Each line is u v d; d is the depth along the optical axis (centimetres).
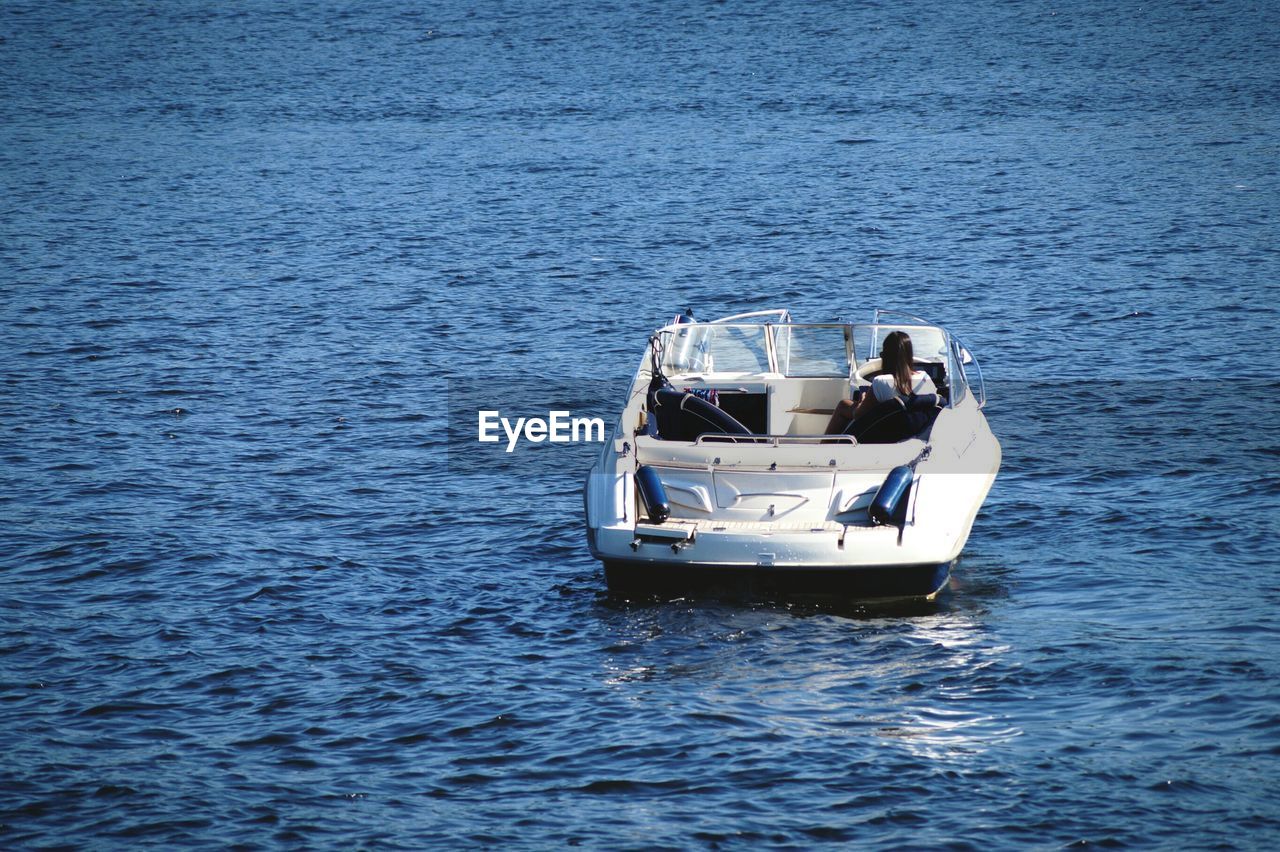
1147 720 3056
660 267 8919
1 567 4134
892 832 2641
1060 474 4972
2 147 14625
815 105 16725
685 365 4697
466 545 4362
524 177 12519
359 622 3728
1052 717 3092
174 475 5097
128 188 12281
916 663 3391
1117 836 2605
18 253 9556
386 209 11138
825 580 3669
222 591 3947
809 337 4656
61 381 6444
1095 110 15675
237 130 15838
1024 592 3869
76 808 2767
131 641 3597
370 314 7825
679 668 3394
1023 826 2645
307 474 5131
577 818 2717
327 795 2820
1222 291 7875
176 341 7231
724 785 2828
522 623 3706
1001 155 13075
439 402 6147
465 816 2734
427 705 3222
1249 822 2636
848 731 3050
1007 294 8000
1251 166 11994
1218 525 4372
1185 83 17412
